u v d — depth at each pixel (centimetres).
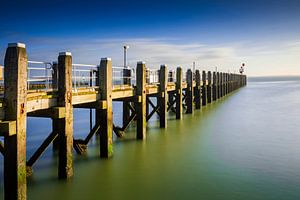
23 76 756
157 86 1920
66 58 942
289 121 2325
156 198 912
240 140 1669
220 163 1248
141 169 1166
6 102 742
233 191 958
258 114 2714
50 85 1278
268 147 1511
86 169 1159
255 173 1121
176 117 2348
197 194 936
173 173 1127
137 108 1608
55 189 972
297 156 1342
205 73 3328
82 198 912
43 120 2547
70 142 993
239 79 8212
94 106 1184
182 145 1544
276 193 939
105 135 1248
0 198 896
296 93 5662
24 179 773
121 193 949
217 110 2988
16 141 743
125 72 1716
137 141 1606
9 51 736
